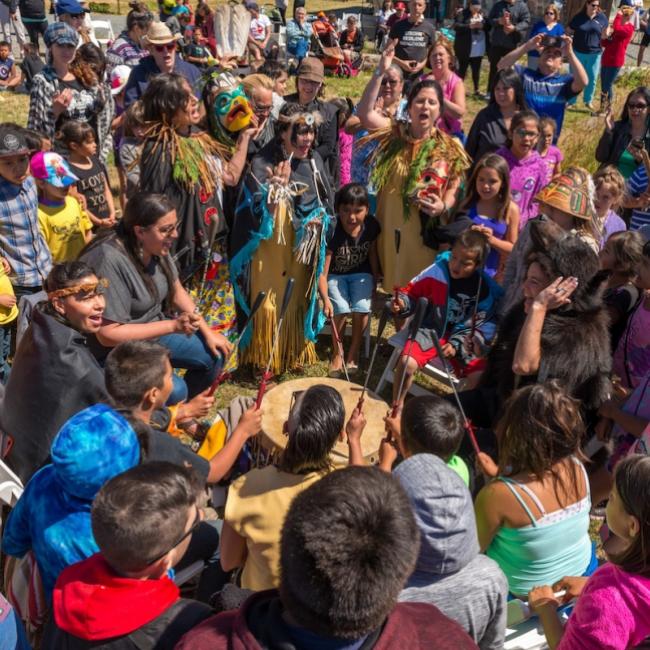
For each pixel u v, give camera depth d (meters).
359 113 5.85
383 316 3.44
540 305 3.37
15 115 10.91
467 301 4.59
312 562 1.50
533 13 15.62
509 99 6.29
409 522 1.58
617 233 4.23
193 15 14.09
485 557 2.25
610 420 3.68
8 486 3.20
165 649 1.93
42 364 3.10
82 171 5.73
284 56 15.38
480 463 3.18
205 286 4.95
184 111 4.46
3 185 4.58
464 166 5.30
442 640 1.66
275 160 4.95
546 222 3.68
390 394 5.27
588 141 8.68
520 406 2.71
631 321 3.99
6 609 2.26
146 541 1.93
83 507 2.47
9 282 4.59
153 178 4.48
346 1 26.48
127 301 3.75
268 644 1.56
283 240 4.94
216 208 4.68
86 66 6.50
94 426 2.43
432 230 5.27
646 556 2.16
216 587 3.04
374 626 1.53
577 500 2.72
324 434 2.56
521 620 2.75
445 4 18.22
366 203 5.09
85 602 1.94
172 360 4.25
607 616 2.13
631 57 16.48
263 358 5.20
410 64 9.08
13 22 14.42
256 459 3.94
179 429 4.13
